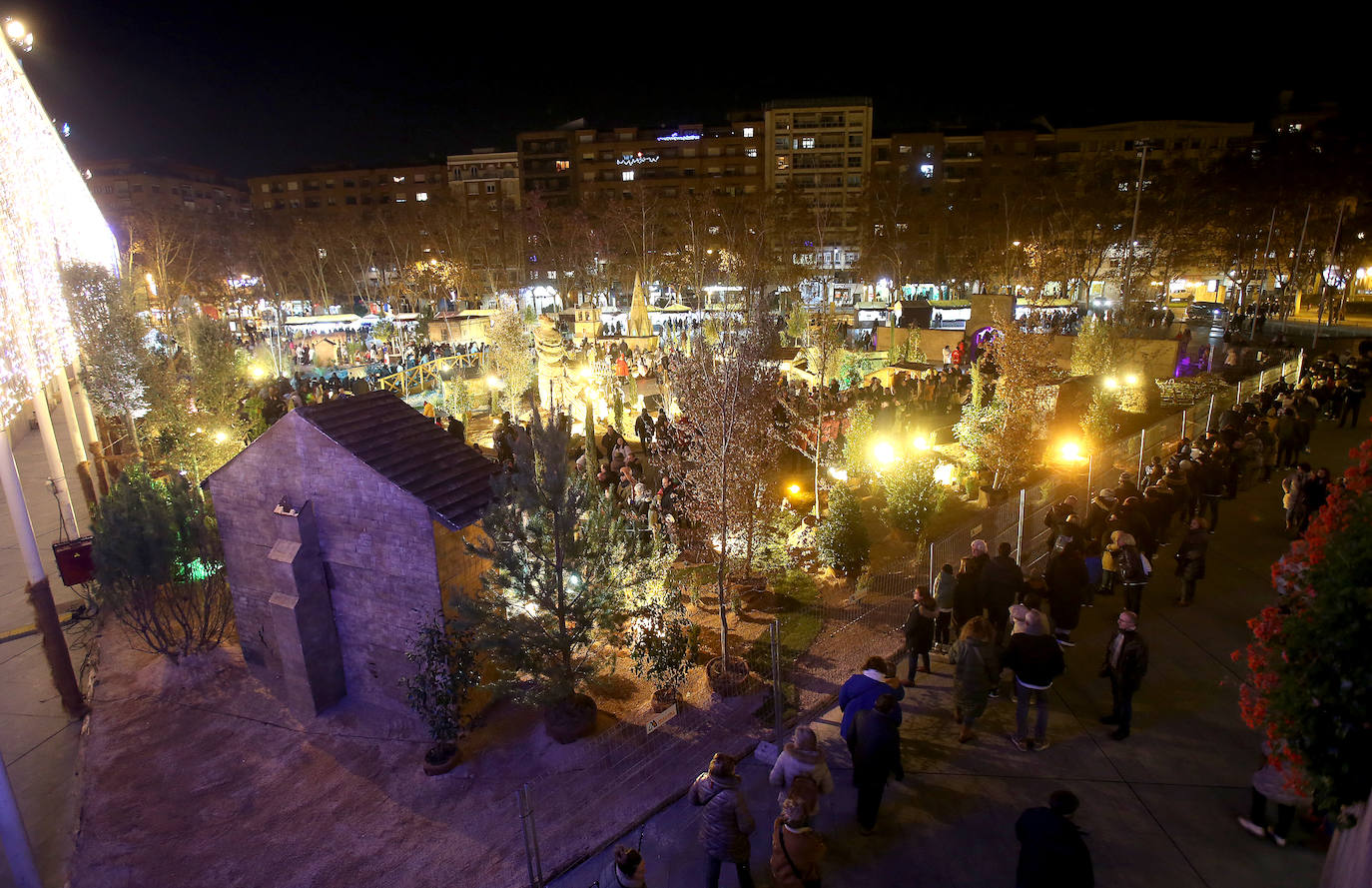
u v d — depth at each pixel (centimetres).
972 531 1361
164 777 1020
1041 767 856
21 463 2616
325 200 11650
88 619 1467
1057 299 4369
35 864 847
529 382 2914
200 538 1290
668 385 2470
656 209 8500
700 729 983
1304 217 4425
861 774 749
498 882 792
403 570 1039
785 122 9444
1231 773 830
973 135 9362
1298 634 486
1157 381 2653
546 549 966
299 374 3553
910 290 7631
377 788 964
